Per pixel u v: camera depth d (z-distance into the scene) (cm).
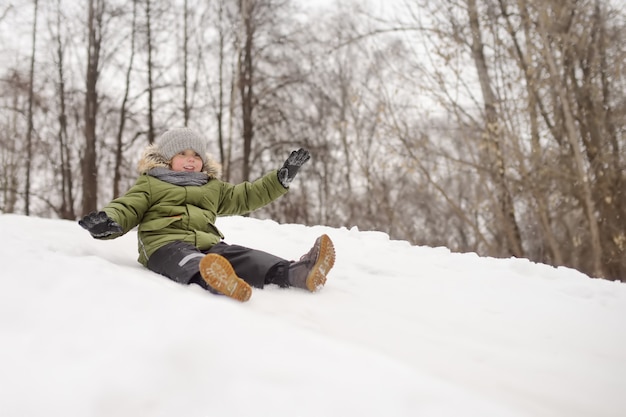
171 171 328
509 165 1077
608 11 1079
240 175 1766
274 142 1727
